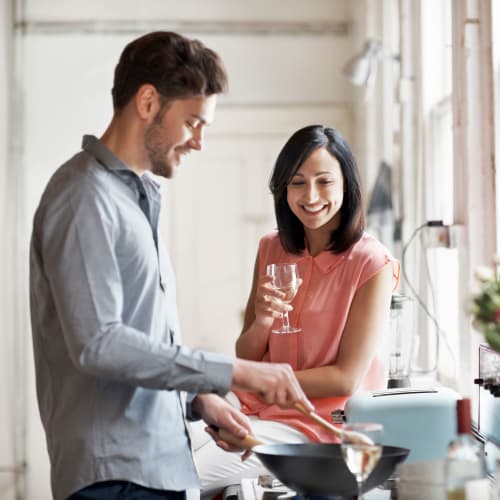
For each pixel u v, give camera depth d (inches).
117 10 250.8
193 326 249.4
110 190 74.9
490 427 88.7
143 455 75.7
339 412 93.7
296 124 253.0
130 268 75.6
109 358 69.6
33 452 245.6
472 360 118.1
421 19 166.7
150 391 76.8
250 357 103.7
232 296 250.7
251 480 93.4
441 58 165.5
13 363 246.1
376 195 178.9
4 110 248.1
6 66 248.4
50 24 250.1
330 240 102.4
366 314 97.9
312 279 101.4
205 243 250.5
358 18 235.0
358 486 66.1
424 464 70.6
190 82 75.1
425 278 160.7
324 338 99.3
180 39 76.4
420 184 167.5
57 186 74.2
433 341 159.6
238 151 252.2
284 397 72.9
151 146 77.0
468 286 118.3
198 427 102.4
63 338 75.8
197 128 77.3
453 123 123.6
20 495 244.5
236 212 251.1
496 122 115.6
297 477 72.2
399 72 179.8
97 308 70.5
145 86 75.5
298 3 254.1
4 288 247.0
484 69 116.6
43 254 72.9
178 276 249.6
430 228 125.4
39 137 249.4
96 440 74.8
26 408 246.1
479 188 117.3
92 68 250.7
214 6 253.1
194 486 79.4
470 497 64.8
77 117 250.4
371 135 218.8
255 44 253.6
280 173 100.3
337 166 98.8
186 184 250.1
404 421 80.9
